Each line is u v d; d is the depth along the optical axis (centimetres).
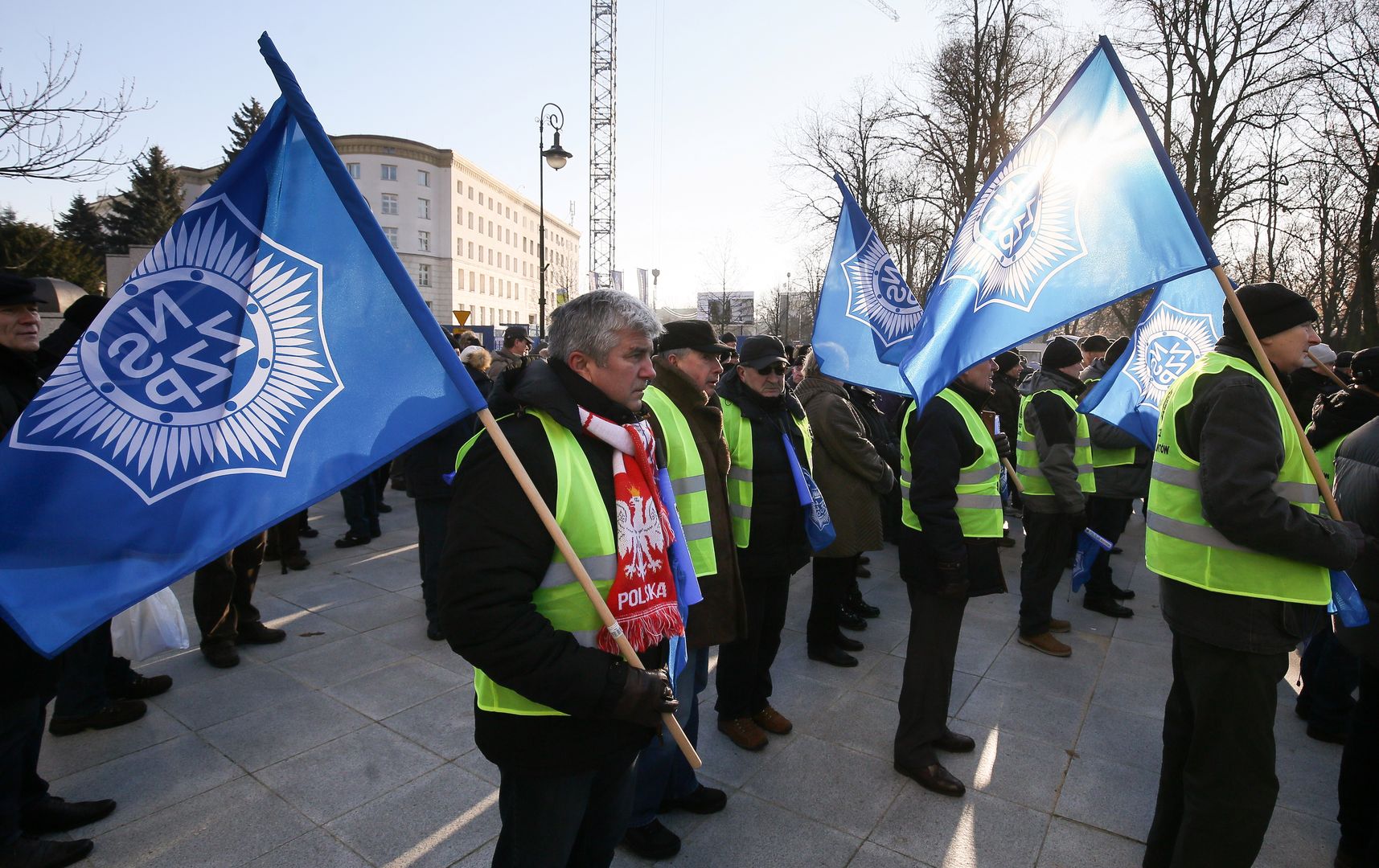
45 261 2477
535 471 156
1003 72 2050
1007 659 433
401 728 342
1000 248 264
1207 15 1712
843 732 345
